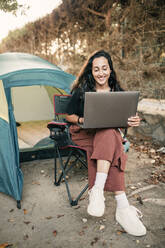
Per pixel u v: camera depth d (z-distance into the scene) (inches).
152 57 212.4
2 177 95.6
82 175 116.9
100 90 86.4
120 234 75.0
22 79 104.3
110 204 91.8
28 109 195.0
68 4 293.0
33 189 103.7
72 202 90.5
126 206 74.0
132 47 226.4
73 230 77.2
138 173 119.0
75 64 315.9
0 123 93.0
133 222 73.2
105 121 73.3
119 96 71.4
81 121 79.8
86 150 82.6
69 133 93.7
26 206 91.0
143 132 166.2
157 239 72.4
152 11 209.6
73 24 310.8
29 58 138.7
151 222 80.5
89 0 262.1
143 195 98.2
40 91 192.9
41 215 85.4
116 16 246.2
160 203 92.0
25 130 169.0
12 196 95.0
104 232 76.0
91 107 70.2
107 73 82.4
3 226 79.4
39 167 125.8
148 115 159.8
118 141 75.6
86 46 294.2
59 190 102.7
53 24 352.5
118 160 74.7
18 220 82.6
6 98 98.3
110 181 74.2
